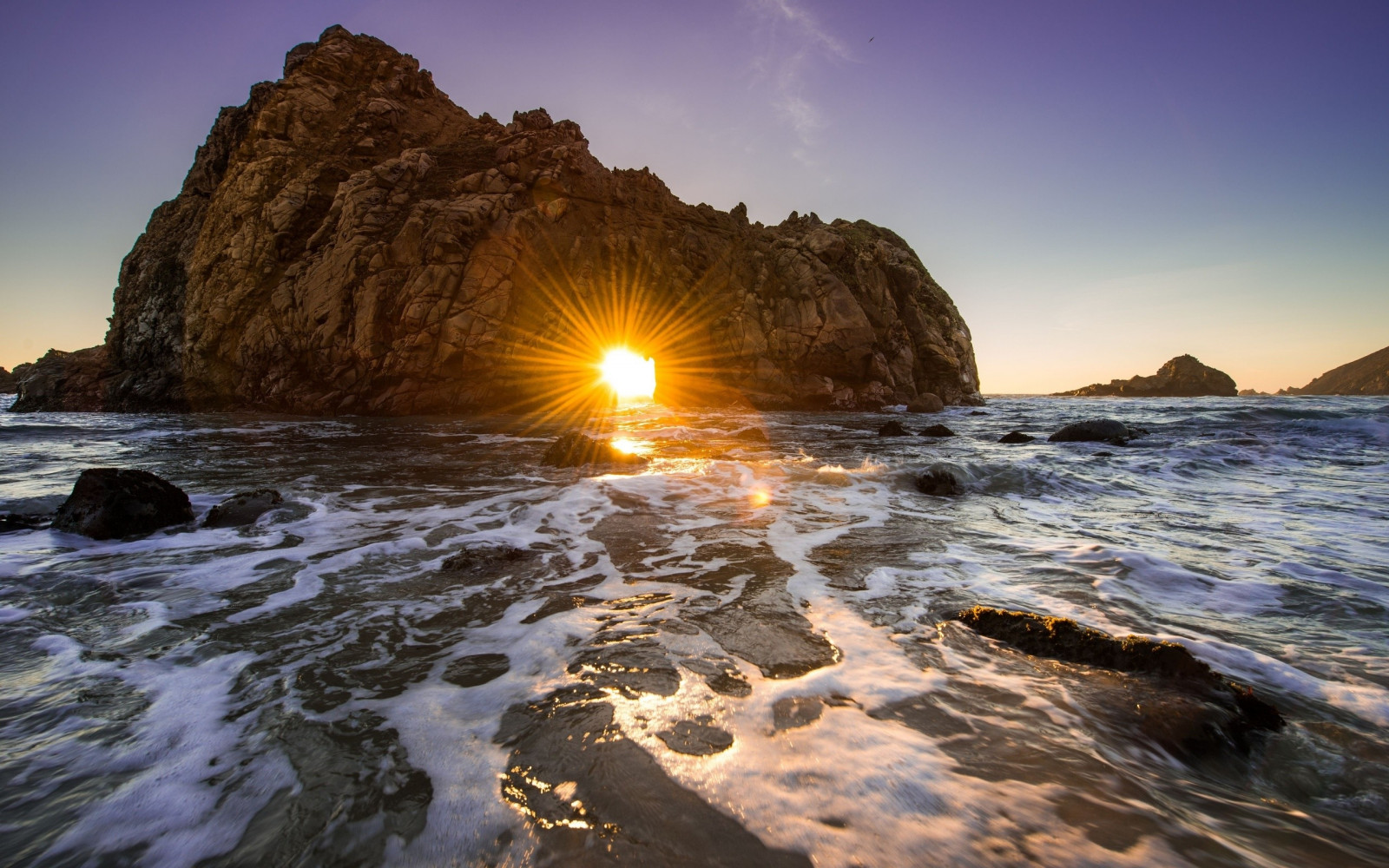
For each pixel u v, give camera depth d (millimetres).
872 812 2094
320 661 3379
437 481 9688
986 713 2750
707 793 2205
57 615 4090
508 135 33406
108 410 31750
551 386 30094
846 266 37750
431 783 2291
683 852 1928
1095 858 1871
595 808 2135
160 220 36719
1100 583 4621
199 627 3887
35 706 2857
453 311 26906
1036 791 2203
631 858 1908
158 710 2828
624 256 32812
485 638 3697
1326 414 20984
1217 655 3340
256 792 2242
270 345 27312
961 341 42719
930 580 4781
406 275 26922
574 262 30891
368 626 3898
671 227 36438
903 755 2420
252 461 12180
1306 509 7465
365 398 26781
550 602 4355
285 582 4789
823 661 3318
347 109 33562
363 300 26234
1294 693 2938
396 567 5215
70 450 14094
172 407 30312
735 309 35156
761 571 5062
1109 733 2580
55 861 1890
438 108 36750
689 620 3969
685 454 13414
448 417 25953
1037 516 7207
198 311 29016
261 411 28062
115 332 33500
